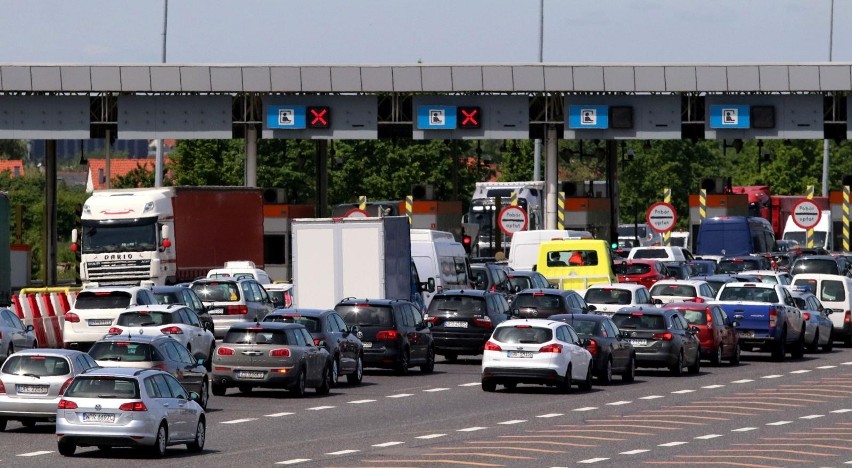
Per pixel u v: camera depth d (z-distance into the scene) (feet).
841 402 305.94
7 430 248.52
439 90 533.96
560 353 313.94
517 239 547.49
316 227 405.80
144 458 211.41
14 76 523.70
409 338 360.48
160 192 505.25
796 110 550.77
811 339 453.99
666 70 536.01
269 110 542.98
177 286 389.60
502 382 317.63
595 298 422.00
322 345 320.50
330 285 404.98
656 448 227.40
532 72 534.78
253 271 489.67
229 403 294.25
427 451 220.64
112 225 497.87
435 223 641.81
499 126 547.49
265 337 304.30
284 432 246.27
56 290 431.43
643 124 549.95
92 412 209.56
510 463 207.51
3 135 535.60
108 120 546.67
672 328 368.89
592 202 632.79
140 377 212.23
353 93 542.16
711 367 403.13
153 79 526.57
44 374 242.37
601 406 294.25
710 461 212.02
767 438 242.99
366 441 233.55
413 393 317.01
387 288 405.59
